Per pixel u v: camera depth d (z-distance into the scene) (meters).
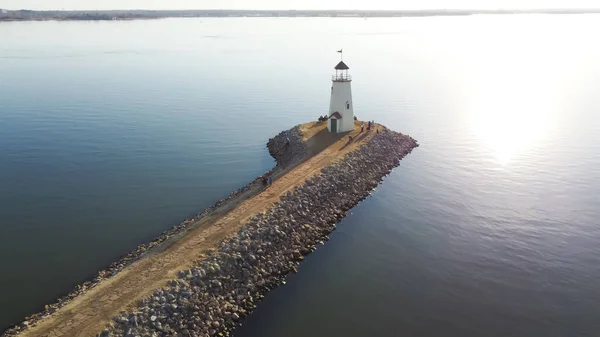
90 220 49.59
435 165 67.06
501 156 71.31
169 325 29.72
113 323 28.89
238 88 137.25
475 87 142.00
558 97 123.25
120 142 78.69
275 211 44.31
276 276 37.72
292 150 67.31
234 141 80.44
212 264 35.09
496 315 33.66
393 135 75.56
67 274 39.12
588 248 42.81
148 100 116.38
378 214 50.31
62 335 27.98
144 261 36.06
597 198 54.16
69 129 86.50
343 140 67.94
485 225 47.59
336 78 71.06
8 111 100.50
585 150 73.69
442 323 32.84
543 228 46.81
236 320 32.38
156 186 59.34
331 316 33.31
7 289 36.88
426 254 42.00
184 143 78.81
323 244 43.56
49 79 147.50
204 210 50.62
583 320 33.03
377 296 35.78
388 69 183.88
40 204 53.72
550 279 38.00
